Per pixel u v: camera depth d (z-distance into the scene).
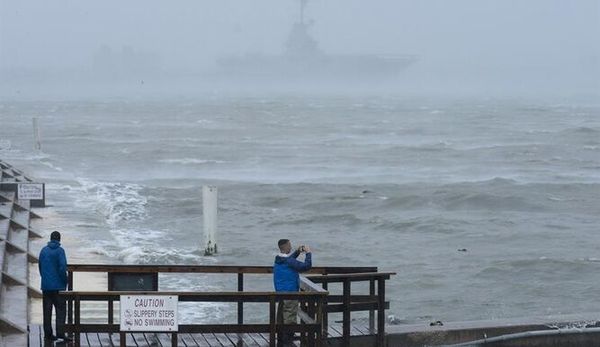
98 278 45.47
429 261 64.12
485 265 62.44
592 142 181.38
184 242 66.00
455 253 67.50
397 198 97.00
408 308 49.88
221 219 83.25
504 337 31.50
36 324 33.66
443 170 133.75
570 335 31.89
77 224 68.38
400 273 59.47
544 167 138.75
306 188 107.94
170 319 26.73
